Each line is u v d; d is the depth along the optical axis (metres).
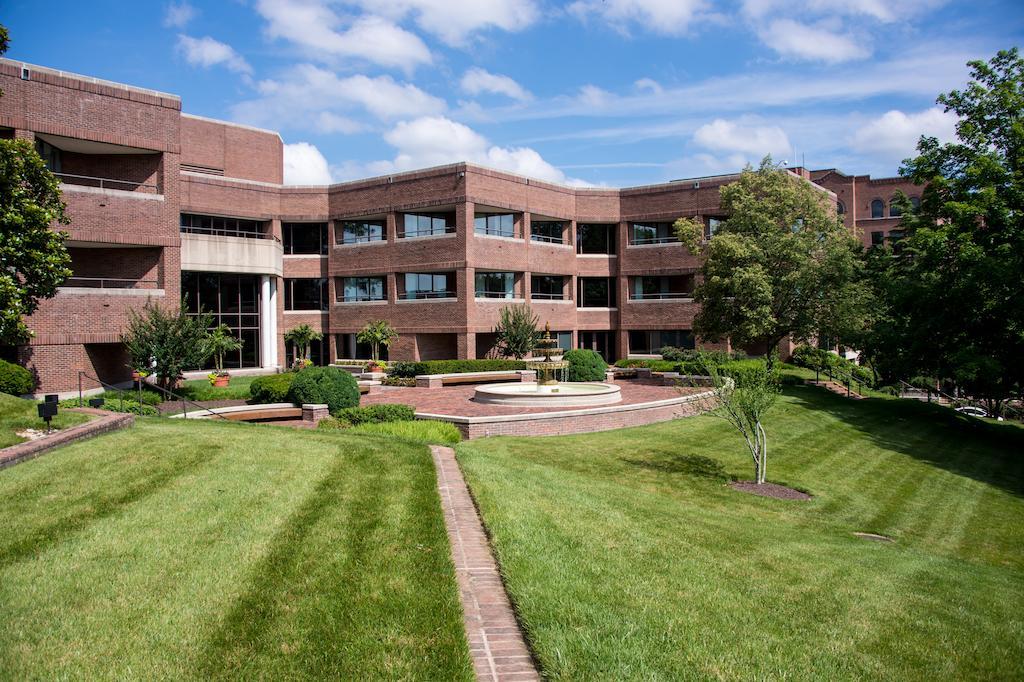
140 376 23.73
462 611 5.77
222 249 35.12
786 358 39.97
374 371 35.72
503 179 38.62
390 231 39.41
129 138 26.41
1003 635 6.84
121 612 5.36
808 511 13.99
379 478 9.92
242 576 6.10
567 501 10.02
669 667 5.13
